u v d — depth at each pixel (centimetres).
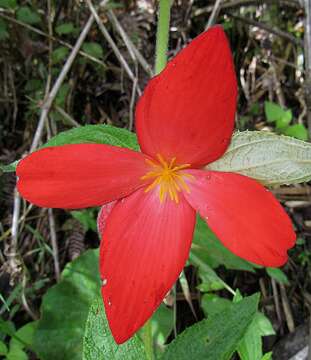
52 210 25
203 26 28
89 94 28
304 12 23
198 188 13
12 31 26
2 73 27
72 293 23
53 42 27
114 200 13
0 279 24
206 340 14
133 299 12
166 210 13
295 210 26
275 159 13
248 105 29
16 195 23
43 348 22
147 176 13
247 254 12
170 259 13
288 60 29
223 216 12
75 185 12
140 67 27
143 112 12
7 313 24
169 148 12
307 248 25
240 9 29
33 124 27
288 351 23
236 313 14
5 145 28
